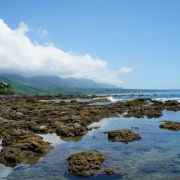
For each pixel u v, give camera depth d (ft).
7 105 225.15
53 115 151.33
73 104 233.96
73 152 79.36
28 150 78.28
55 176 60.80
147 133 105.81
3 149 80.02
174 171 62.34
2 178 60.64
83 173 60.90
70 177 60.08
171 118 149.89
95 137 99.45
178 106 202.80
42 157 75.05
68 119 126.11
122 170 63.26
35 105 219.82
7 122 124.26
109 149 81.82
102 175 60.49
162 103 219.82
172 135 101.09
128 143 88.99
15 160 71.46
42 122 130.52
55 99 372.38
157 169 63.72
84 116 144.46
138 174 60.80
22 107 192.54
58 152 79.66
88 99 363.76
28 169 65.87
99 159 69.15
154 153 76.74
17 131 98.02
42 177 60.54
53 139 97.30
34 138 85.97
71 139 96.84
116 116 159.02
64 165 67.62
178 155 74.38
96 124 130.41
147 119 146.61
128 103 221.46
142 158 72.08
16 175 62.23
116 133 96.63
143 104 222.48
